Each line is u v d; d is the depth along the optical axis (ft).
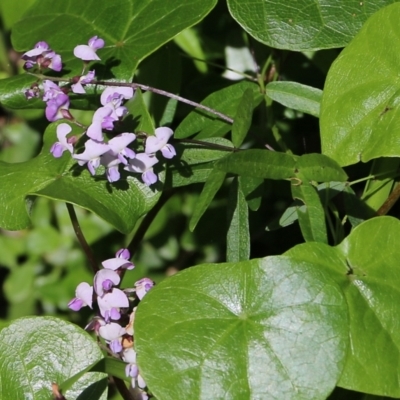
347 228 1.53
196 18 1.46
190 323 1.31
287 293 1.31
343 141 1.38
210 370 1.29
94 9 1.51
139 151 1.40
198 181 1.43
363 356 1.30
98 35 1.49
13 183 1.43
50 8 1.55
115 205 1.40
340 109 1.38
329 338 1.29
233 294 1.31
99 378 1.38
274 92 1.49
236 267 1.32
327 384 1.28
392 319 1.32
